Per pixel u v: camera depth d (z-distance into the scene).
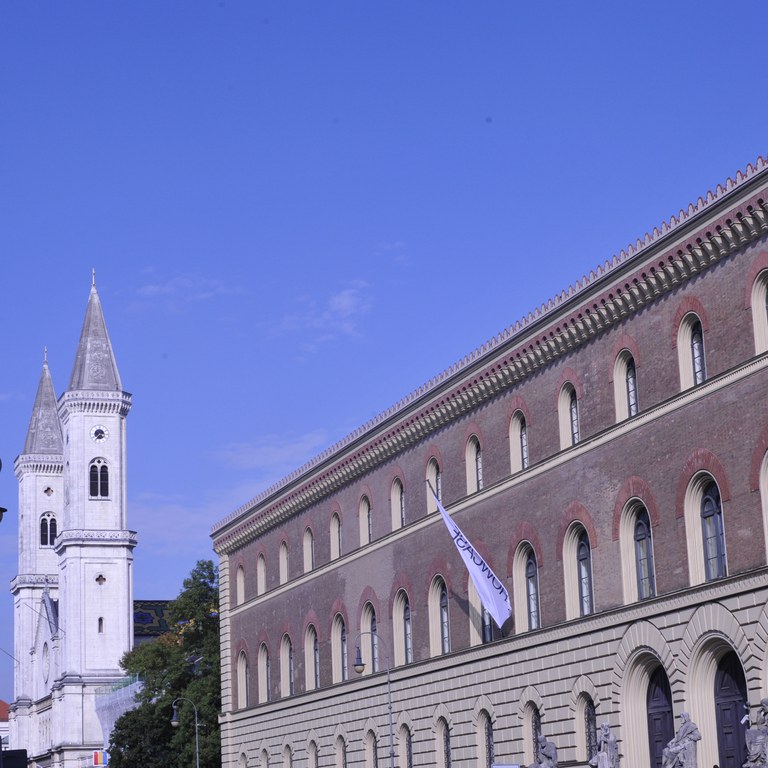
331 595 82.94
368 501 79.31
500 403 65.25
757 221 47.84
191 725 113.69
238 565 99.12
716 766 47.56
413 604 72.62
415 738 71.50
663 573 52.34
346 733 79.50
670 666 51.41
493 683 64.06
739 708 48.94
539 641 60.28
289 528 90.25
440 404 69.88
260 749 92.38
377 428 76.56
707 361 50.59
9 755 27.05
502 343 63.75
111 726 182.12
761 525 47.28
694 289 51.47
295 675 87.69
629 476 54.66
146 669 129.38
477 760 65.19
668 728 52.69
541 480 61.09
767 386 47.31
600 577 56.34
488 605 62.97
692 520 51.09
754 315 48.28
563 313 59.22
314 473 85.06
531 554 62.50
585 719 57.31
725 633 48.50
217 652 118.94
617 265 55.22
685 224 51.03
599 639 55.91
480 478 67.44
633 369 55.66
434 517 70.75
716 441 49.69
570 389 59.94
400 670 73.44
